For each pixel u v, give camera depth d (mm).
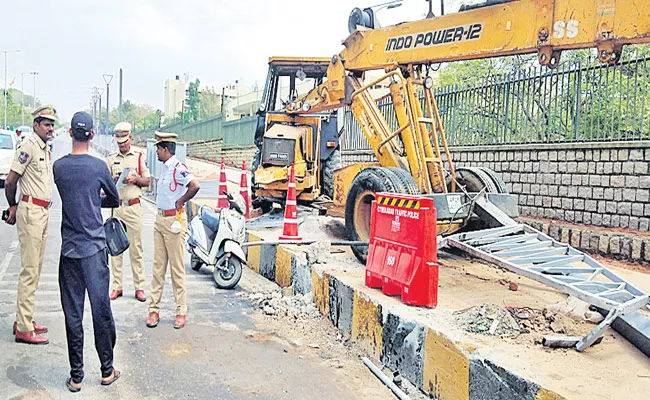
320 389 4379
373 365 4824
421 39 6875
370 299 5148
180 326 5691
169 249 5672
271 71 11234
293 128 10859
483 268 6855
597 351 3975
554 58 5586
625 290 4535
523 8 5758
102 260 4309
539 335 4273
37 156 4926
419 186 7066
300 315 6180
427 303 4844
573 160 8484
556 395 3189
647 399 3178
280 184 10570
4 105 64562
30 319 4973
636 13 4809
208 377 4527
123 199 6516
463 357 3912
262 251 8305
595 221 8164
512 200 6988
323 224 9250
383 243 5453
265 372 4672
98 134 67812
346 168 9391
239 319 6059
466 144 10656
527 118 9383
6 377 4297
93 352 4906
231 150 32938
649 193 7453
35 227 4910
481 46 6180
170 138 5656
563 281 4605
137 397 4117
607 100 8062
